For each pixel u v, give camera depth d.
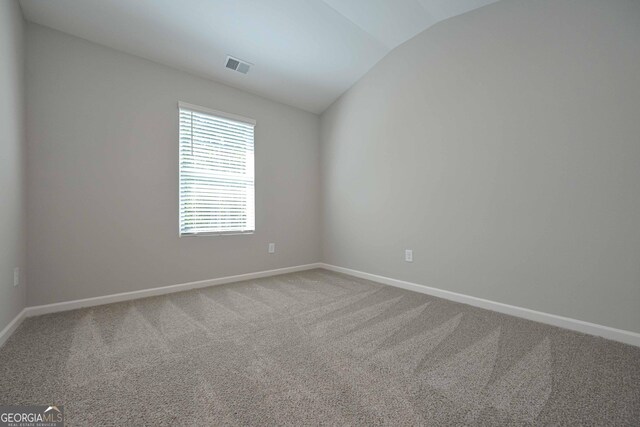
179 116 2.71
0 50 1.57
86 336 1.71
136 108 2.47
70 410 1.07
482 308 2.25
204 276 2.88
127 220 2.43
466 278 2.38
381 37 2.74
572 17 1.84
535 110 2.00
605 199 1.73
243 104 3.20
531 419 1.03
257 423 1.00
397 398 1.15
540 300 1.98
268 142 3.42
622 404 1.12
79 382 1.25
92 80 2.27
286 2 2.23
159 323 1.93
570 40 1.85
